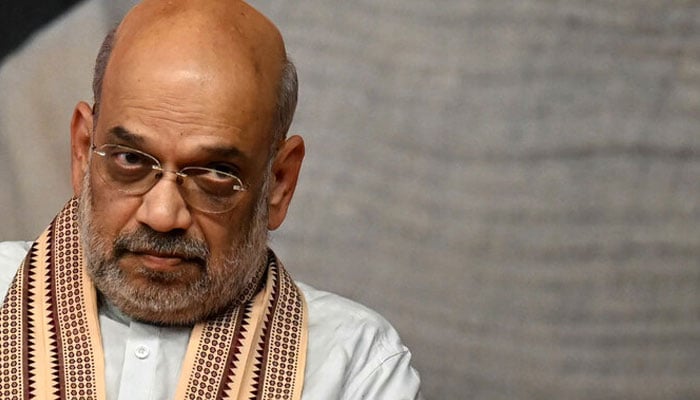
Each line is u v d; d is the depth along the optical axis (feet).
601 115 29.55
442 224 30.19
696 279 29.76
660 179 29.58
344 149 30.32
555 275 29.99
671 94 29.43
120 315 20.07
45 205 30.32
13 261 21.33
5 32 30.04
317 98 30.30
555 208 29.84
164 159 18.28
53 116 30.14
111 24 29.99
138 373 19.65
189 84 18.34
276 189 20.43
